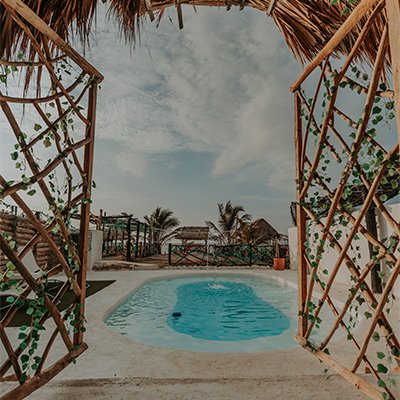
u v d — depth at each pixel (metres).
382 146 1.65
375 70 1.63
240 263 13.38
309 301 2.39
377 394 1.66
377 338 1.71
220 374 2.23
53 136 1.88
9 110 1.65
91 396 1.84
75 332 2.14
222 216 27.14
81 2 2.04
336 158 2.07
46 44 1.91
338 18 2.17
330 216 2.03
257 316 5.93
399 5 1.22
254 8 2.53
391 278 1.59
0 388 1.91
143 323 5.19
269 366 2.38
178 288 8.64
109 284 7.27
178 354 2.66
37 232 1.75
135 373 2.26
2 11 1.79
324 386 1.96
